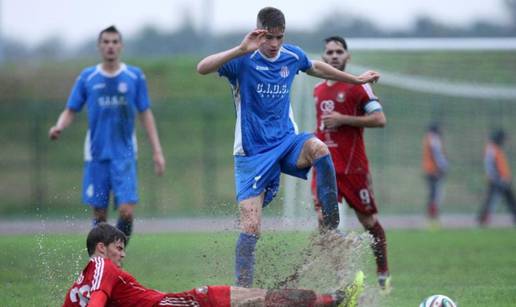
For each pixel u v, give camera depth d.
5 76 95.88
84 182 30.17
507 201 60.94
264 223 50.16
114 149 29.77
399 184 74.50
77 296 18.58
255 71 22.19
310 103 41.88
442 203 73.06
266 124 22.44
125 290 18.77
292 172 22.55
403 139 78.06
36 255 32.97
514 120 80.81
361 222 28.59
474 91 73.94
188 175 76.75
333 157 28.16
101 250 19.28
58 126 30.34
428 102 80.44
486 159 60.78
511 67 79.56
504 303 23.78
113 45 29.69
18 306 23.67
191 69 98.44
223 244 30.48
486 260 35.00
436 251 39.34
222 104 88.75
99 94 29.72
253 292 18.84
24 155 82.31
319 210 25.64
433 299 19.53
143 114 30.78
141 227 56.78
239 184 22.48
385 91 80.56
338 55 27.62
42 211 69.88
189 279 28.16
